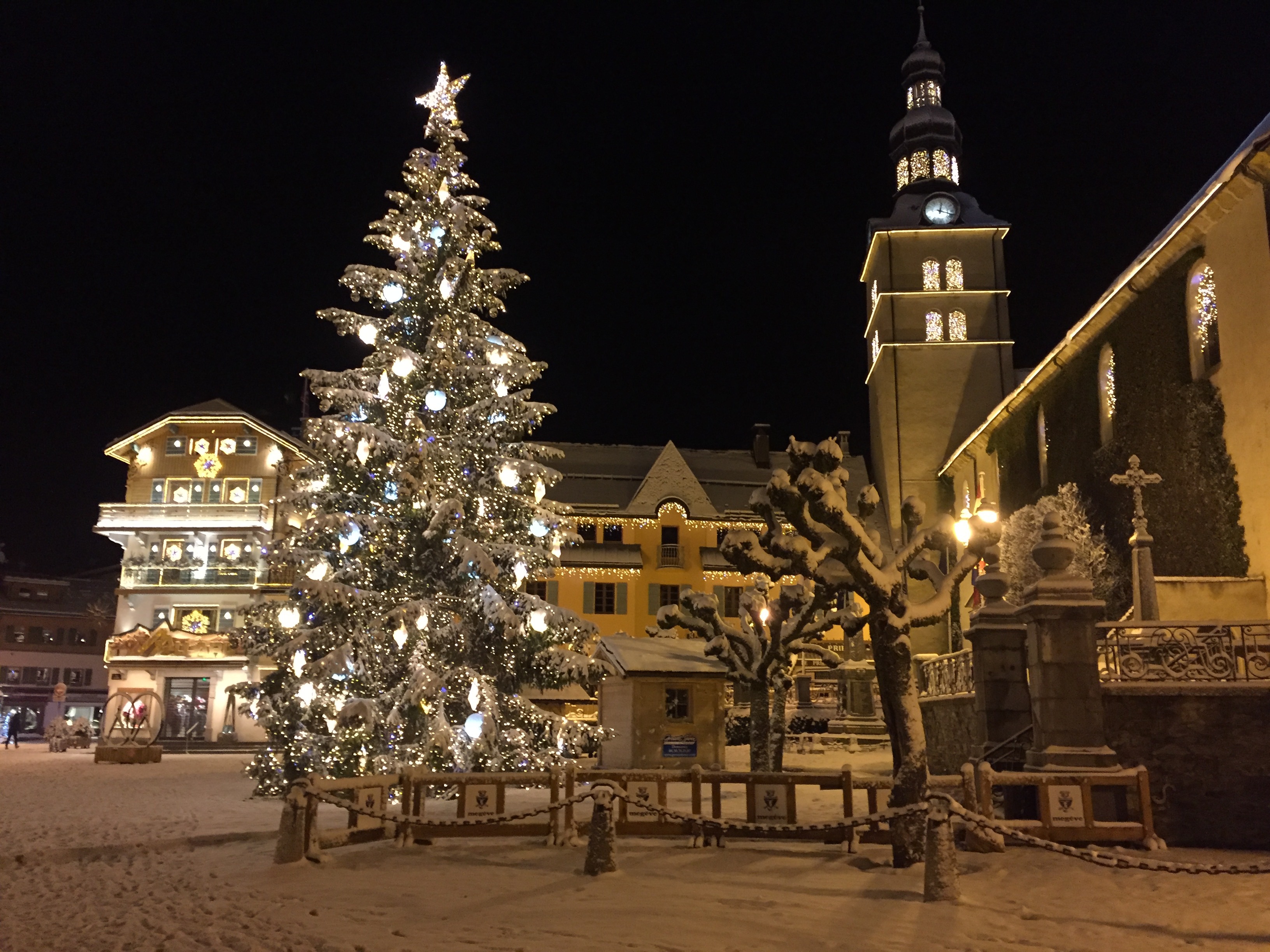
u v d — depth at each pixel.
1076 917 9.12
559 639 21.03
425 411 21.64
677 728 26.69
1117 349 27.62
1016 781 12.97
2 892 10.77
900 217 54.84
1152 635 14.82
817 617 23.12
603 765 28.34
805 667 44.50
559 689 21.28
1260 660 14.44
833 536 13.27
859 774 26.12
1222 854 12.90
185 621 51.59
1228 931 8.59
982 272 53.31
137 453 54.16
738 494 57.53
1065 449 31.98
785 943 8.12
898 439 51.75
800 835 13.34
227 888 10.81
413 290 22.42
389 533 20.70
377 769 18.41
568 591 52.62
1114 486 27.61
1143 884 10.80
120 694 46.53
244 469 53.41
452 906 9.63
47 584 66.88
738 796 21.08
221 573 51.88
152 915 9.48
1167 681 14.48
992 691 16.86
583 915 9.17
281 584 50.84
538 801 18.94
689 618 24.88
